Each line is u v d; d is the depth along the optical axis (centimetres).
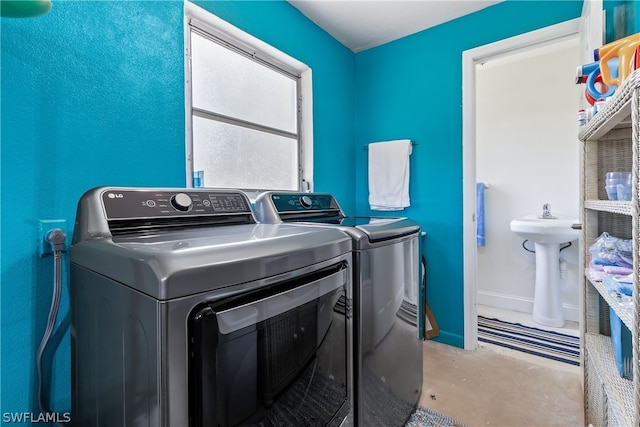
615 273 113
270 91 217
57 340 106
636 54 97
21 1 65
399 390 144
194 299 62
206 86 177
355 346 116
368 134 281
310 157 237
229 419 69
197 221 117
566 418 154
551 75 287
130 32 129
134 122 130
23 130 100
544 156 291
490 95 318
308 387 93
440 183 245
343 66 271
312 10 224
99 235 90
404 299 148
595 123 122
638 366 73
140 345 63
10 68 98
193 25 165
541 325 270
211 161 181
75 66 112
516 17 212
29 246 101
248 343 74
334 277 99
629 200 105
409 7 222
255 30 191
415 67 255
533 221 256
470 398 171
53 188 107
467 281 232
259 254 74
